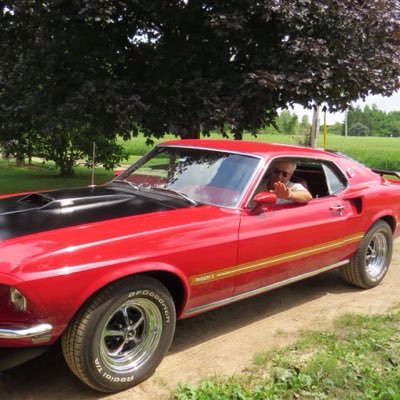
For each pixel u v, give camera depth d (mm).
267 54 7070
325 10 6785
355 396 3225
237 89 7047
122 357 3289
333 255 4941
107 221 3426
